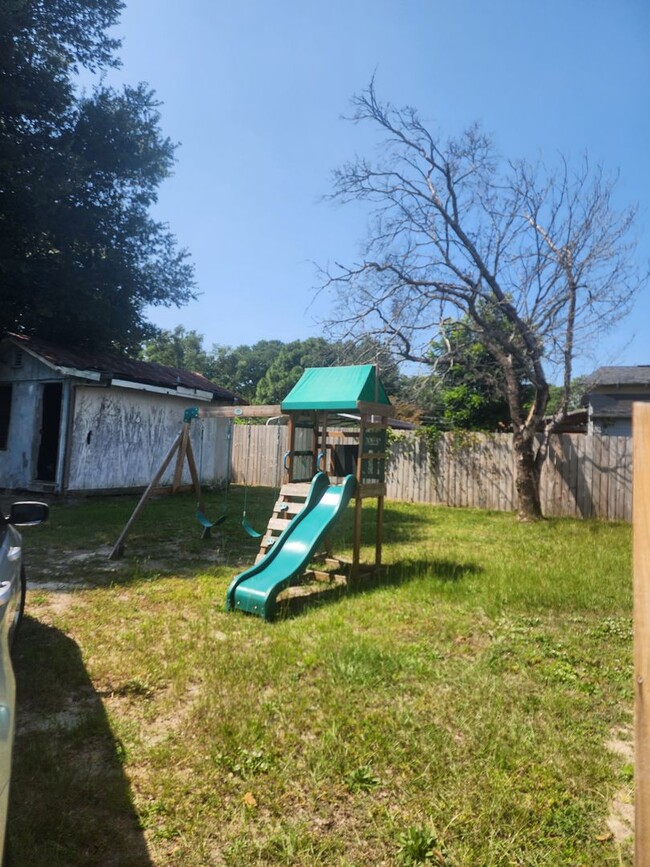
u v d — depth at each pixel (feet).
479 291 35.19
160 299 57.82
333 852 6.96
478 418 59.00
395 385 43.11
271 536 19.81
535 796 7.91
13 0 42.09
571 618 15.70
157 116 56.59
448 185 35.09
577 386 40.09
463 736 9.39
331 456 22.82
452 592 17.65
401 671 11.91
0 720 5.37
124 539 23.13
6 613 7.57
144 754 8.95
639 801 4.04
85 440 39.81
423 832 7.16
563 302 34.37
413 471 45.06
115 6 51.62
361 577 20.08
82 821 7.42
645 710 4.05
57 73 47.39
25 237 46.09
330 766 8.55
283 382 150.61
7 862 6.56
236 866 6.72
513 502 40.73
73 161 46.70
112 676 11.73
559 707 10.42
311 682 11.42
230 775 8.46
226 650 13.03
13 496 39.37
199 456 48.78
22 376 42.04
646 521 4.11
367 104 35.19
